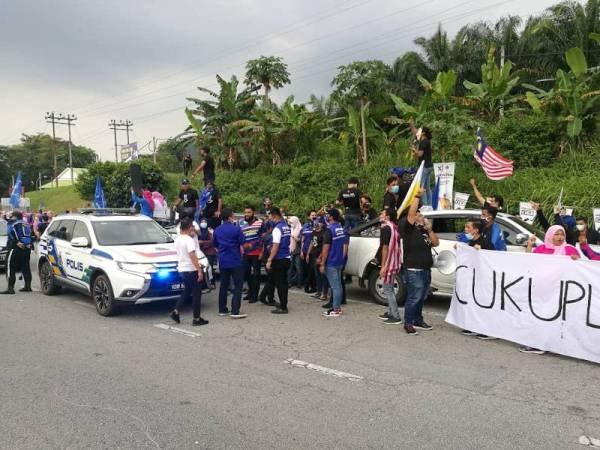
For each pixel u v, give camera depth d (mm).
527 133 16031
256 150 23844
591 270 5746
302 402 4629
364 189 17453
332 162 20688
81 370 5586
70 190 49531
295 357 6004
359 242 9227
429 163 11086
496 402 4609
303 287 10906
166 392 4906
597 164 14297
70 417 4352
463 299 7070
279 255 8383
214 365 5723
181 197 12703
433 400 4660
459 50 30969
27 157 100312
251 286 9398
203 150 12000
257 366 5676
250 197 21531
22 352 6285
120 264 8070
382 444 3809
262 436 3961
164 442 3877
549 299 6070
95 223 9219
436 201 11852
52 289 10148
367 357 5980
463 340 6703
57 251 9727
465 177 15258
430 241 7086
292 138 23359
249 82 26469
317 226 9562
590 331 5703
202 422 4223
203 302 9484
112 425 4188
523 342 6281
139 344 6609
